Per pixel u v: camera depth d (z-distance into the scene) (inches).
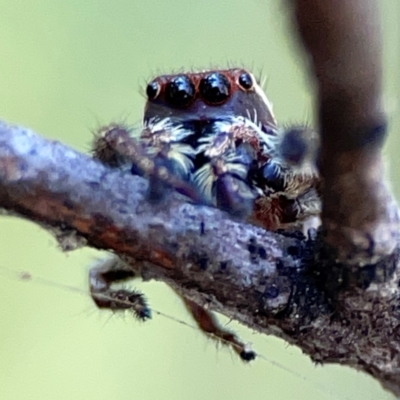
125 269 1.9
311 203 1.8
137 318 1.9
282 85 2.6
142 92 2.1
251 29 2.6
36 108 2.6
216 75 1.9
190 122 1.9
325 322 1.8
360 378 2.6
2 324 2.6
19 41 2.6
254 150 1.8
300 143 1.8
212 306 1.8
